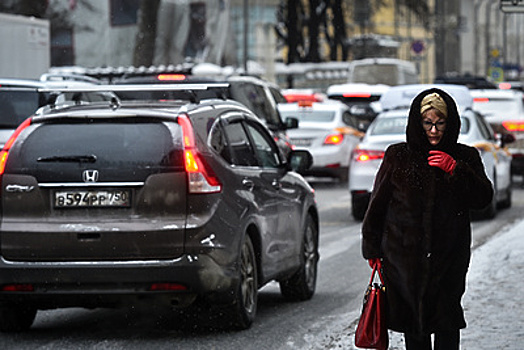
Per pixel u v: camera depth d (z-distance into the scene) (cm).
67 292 1750
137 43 10344
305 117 5428
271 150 2153
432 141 1278
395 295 1286
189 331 1858
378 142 3819
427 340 1309
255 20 14525
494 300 2025
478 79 9875
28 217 1769
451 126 1272
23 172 1778
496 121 5375
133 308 2114
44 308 1819
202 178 1758
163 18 11894
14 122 3347
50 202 1767
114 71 8288
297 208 2172
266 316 2017
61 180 1766
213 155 1811
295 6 14375
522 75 19300
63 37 11662
